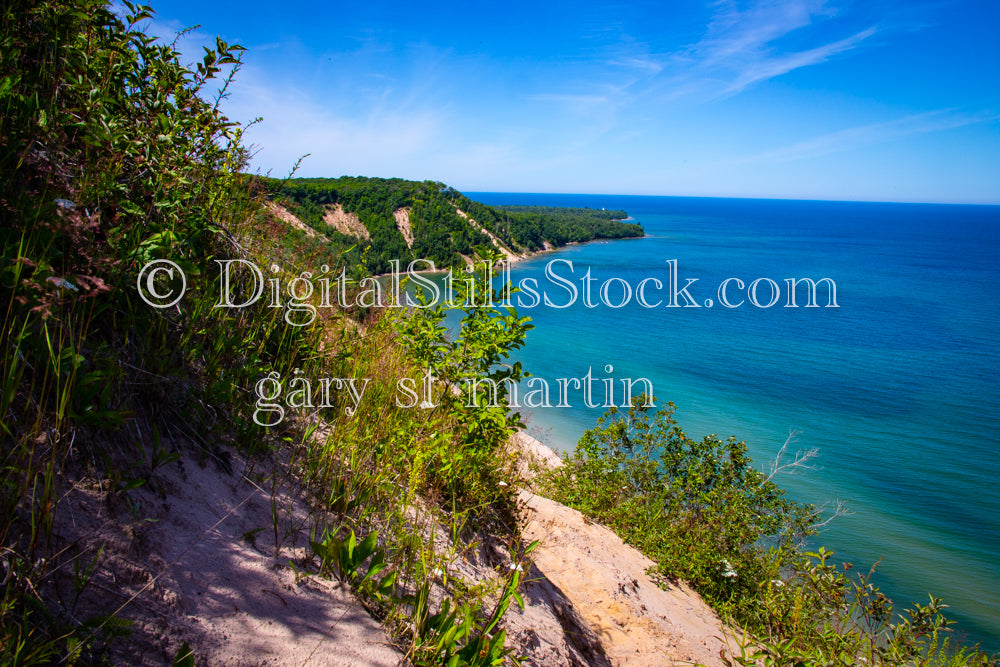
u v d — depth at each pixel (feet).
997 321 251.19
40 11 7.87
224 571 5.91
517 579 8.06
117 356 6.49
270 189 14.16
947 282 368.27
